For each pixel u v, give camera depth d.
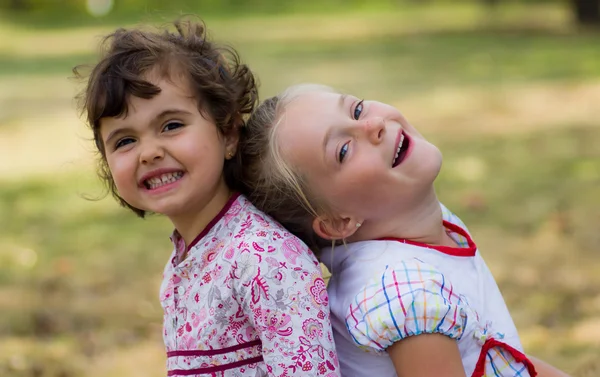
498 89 10.38
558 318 4.06
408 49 14.96
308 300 2.02
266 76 12.27
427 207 2.18
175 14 2.78
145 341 4.18
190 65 2.10
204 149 2.07
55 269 5.24
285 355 1.98
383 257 2.11
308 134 2.14
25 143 9.31
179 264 2.15
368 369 2.13
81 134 9.53
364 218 2.15
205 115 2.09
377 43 16.12
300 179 2.15
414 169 2.13
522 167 6.77
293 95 2.26
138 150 2.05
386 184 2.11
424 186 2.14
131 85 2.03
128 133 2.07
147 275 5.06
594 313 4.09
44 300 4.75
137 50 2.09
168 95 2.05
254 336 2.06
